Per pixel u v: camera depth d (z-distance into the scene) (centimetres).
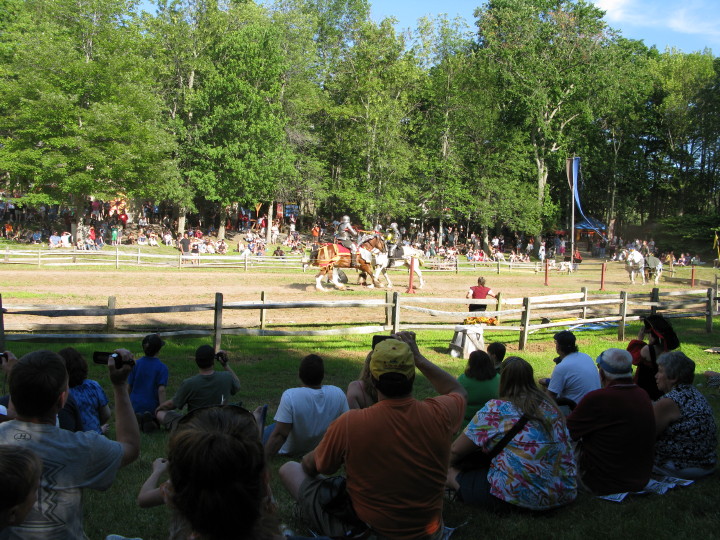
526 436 520
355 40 6072
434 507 394
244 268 3319
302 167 5388
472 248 5662
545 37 5278
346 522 406
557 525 507
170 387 1004
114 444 335
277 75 4906
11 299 1864
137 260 3219
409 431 385
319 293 2417
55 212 4988
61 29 3803
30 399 320
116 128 3731
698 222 5938
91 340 1298
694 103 6419
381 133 5075
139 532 487
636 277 4066
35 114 3559
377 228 2795
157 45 4244
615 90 5244
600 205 7144
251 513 246
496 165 5475
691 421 624
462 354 1345
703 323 1942
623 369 585
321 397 601
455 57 5512
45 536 315
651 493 580
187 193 4697
